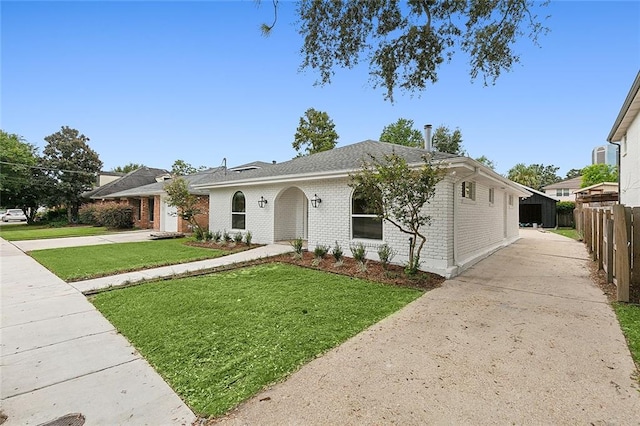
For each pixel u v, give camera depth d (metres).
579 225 18.14
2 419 2.62
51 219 33.31
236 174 16.19
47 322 4.92
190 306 5.54
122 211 23.45
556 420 2.52
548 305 5.48
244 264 9.48
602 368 3.32
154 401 2.86
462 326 4.57
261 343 4.03
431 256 8.32
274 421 2.54
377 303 5.68
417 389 2.97
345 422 2.52
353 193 10.16
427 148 11.19
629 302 5.50
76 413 2.70
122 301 5.91
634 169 9.82
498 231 13.41
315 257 9.88
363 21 6.84
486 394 2.88
